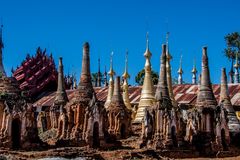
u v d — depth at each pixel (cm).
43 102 9288
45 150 4775
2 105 4750
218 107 5897
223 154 5659
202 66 6038
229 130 6200
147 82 6875
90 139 5228
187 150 5403
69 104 5622
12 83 4938
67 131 5491
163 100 5484
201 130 5703
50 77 10081
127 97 7738
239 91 7931
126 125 6391
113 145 5347
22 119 4788
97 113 5309
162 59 5722
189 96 8094
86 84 5716
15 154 4416
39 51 10162
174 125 5391
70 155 4531
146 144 5369
